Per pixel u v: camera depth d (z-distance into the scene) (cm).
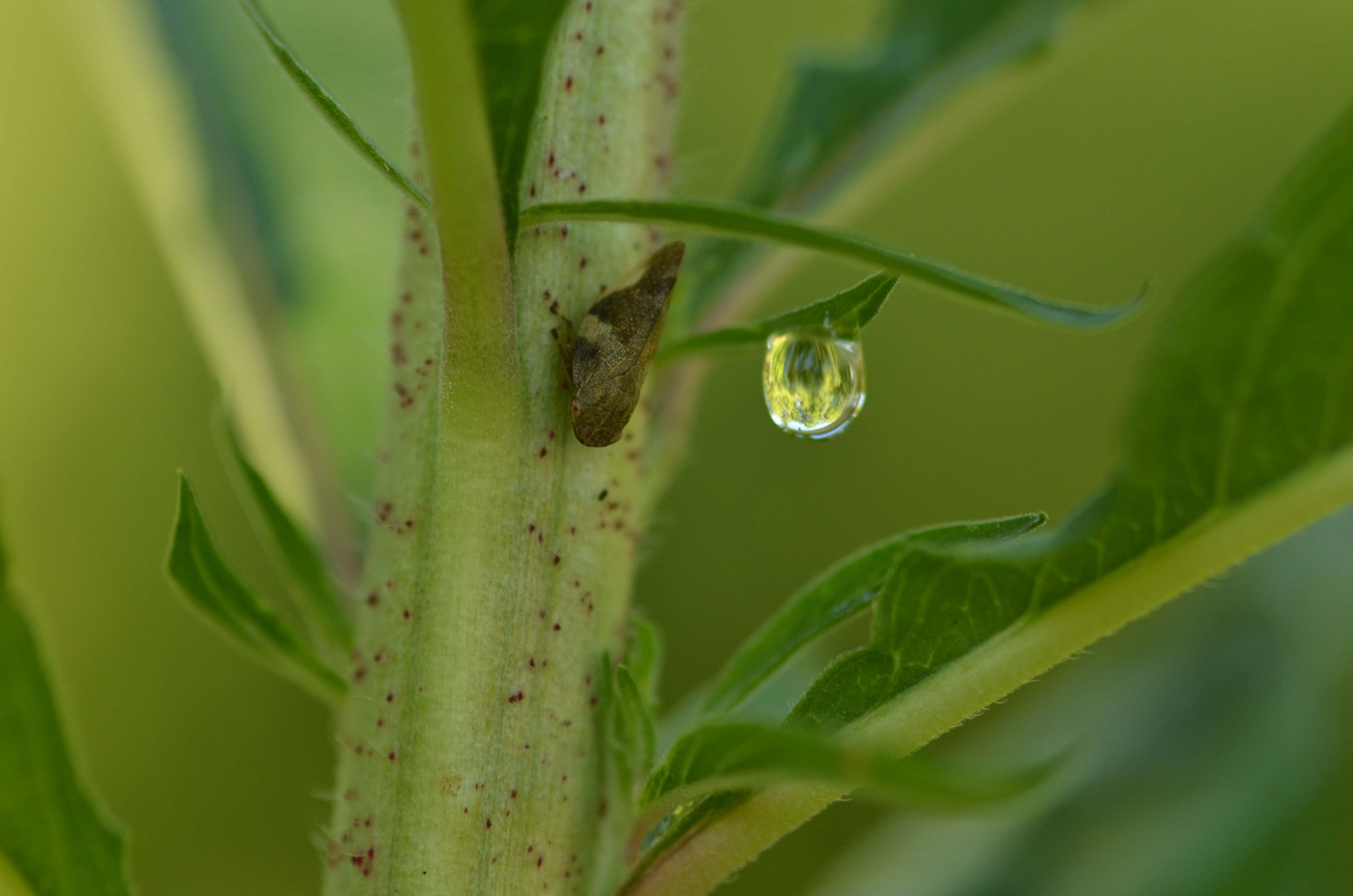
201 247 22
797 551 45
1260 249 17
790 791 18
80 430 46
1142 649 30
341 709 19
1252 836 25
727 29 47
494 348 18
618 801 19
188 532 19
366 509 21
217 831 44
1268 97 49
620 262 19
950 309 47
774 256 21
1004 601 18
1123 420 18
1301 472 18
